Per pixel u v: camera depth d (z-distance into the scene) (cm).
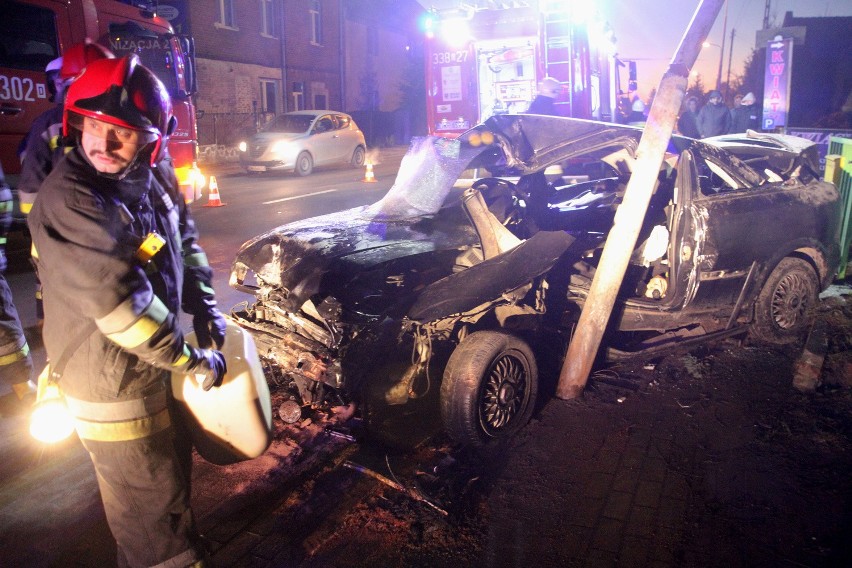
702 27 380
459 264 416
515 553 284
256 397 239
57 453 366
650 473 342
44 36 803
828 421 387
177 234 225
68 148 193
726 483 330
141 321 187
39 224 185
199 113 1077
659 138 380
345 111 3128
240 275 418
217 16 2281
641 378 457
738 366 470
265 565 279
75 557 283
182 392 230
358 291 357
